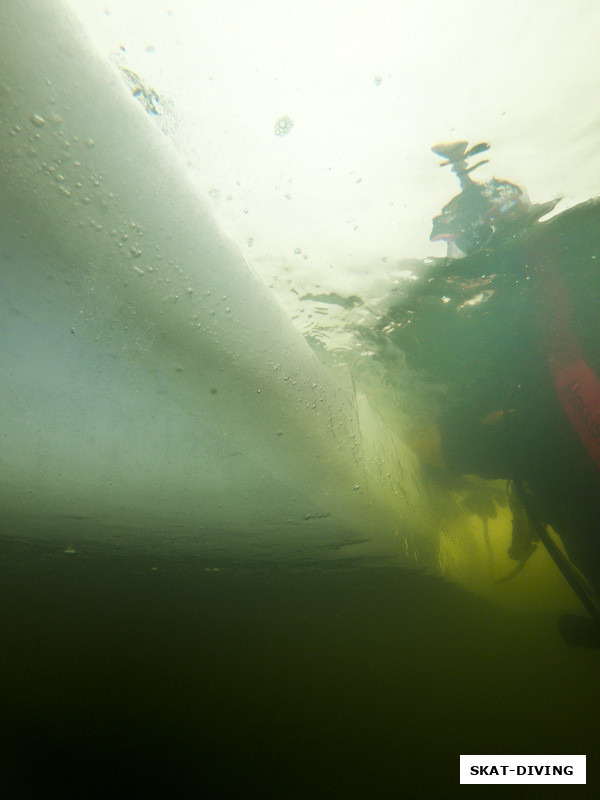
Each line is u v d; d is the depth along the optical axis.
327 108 1.27
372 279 1.89
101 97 0.92
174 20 1.02
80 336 1.18
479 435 2.03
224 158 1.30
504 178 1.59
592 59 1.27
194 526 1.91
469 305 1.87
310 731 2.18
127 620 2.69
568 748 1.99
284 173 1.40
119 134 0.97
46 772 2.01
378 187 1.54
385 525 2.21
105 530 2.01
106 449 1.48
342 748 2.08
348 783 1.90
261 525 1.94
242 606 2.79
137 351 1.25
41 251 0.99
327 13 1.07
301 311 1.94
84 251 1.02
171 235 1.14
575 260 1.51
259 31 1.08
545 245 1.58
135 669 2.46
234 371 1.42
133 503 1.73
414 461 2.86
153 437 1.49
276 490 1.77
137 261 1.10
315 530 2.04
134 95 1.07
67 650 2.52
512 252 1.69
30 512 1.83
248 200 1.44
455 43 1.18
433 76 1.25
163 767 2.01
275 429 1.60
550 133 1.48
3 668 2.38
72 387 1.30
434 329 1.99
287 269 1.73
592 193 1.62
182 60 1.08
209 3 1.01
